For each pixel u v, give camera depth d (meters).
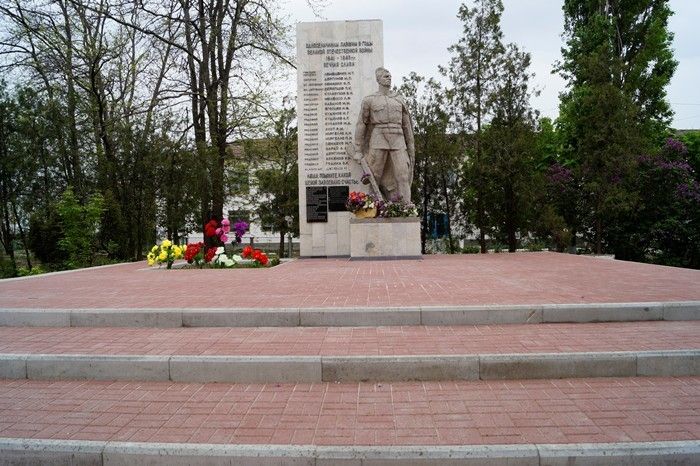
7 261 19.38
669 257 18.30
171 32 20.39
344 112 14.74
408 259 13.05
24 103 20.31
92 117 19.33
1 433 3.68
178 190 17.27
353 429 3.62
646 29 23.78
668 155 18.80
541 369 4.52
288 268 11.73
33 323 6.30
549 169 19.95
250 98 20.69
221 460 3.32
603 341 5.02
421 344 5.02
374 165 13.99
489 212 17.86
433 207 19.80
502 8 18.80
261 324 5.96
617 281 8.16
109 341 5.48
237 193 20.73
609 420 3.67
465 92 19.16
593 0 24.42
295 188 21.12
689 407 3.89
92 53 17.95
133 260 17.00
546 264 11.56
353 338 5.31
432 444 3.37
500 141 17.11
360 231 13.19
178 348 5.11
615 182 16.66
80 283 9.46
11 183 20.25
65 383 4.70
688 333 5.31
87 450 3.40
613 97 16.48
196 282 9.21
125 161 16.89
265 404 4.10
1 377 4.88
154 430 3.68
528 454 3.21
